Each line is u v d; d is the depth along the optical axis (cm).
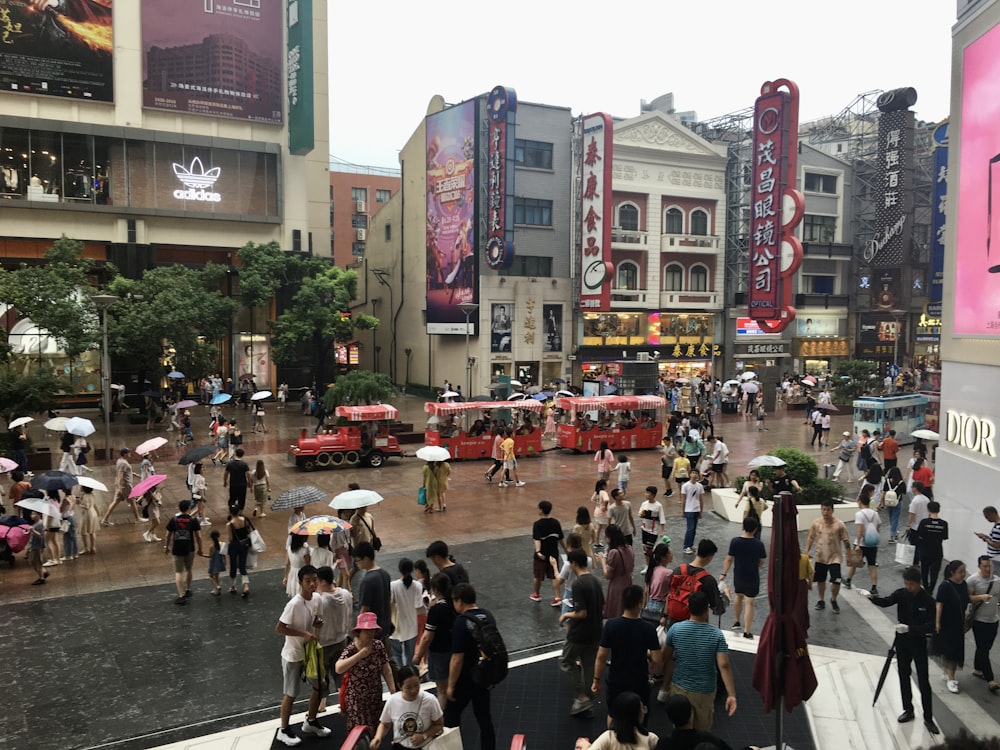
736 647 1078
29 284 3053
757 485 1572
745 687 961
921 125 6041
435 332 4656
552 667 1038
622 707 586
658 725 850
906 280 5350
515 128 4362
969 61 1222
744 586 1103
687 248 4997
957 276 1277
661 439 3095
